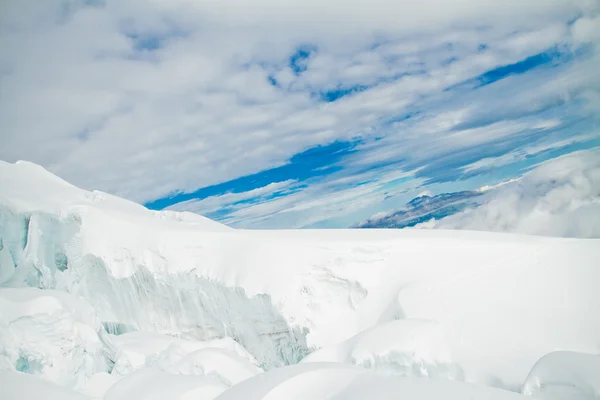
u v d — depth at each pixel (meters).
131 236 20.00
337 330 16.80
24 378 12.27
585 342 12.94
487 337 13.40
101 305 20.36
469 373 12.47
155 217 22.34
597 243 16.23
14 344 13.71
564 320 13.65
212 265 18.88
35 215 19.80
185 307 19.14
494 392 7.18
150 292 19.56
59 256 20.27
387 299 16.86
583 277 14.88
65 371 14.16
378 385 7.82
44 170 23.61
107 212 20.83
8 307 14.05
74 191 22.64
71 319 14.85
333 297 17.58
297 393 8.04
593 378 8.50
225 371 13.17
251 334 17.94
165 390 9.64
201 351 14.01
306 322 16.86
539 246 16.69
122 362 15.45
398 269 17.58
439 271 16.92
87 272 20.08
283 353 17.59
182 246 19.42
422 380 7.83
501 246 17.11
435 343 12.48
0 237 19.11
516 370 12.25
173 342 16.94
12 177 21.89
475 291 15.45
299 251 18.19
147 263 19.33
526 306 14.45
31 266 19.80
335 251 17.94
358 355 12.46
